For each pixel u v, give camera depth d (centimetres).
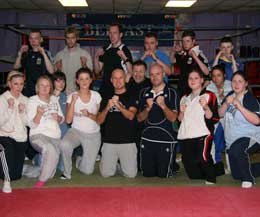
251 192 355
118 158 459
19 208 306
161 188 365
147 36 509
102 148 455
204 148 420
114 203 319
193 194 347
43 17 1169
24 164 482
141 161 450
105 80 513
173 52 564
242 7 1061
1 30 1134
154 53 511
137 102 455
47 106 441
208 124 423
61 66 546
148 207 310
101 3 997
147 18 1148
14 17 1158
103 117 441
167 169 445
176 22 1161
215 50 1169
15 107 432
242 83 419
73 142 445
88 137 457
